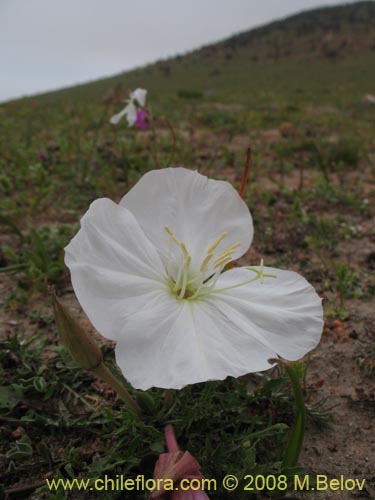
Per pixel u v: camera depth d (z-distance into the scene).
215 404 0.17
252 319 0.14
